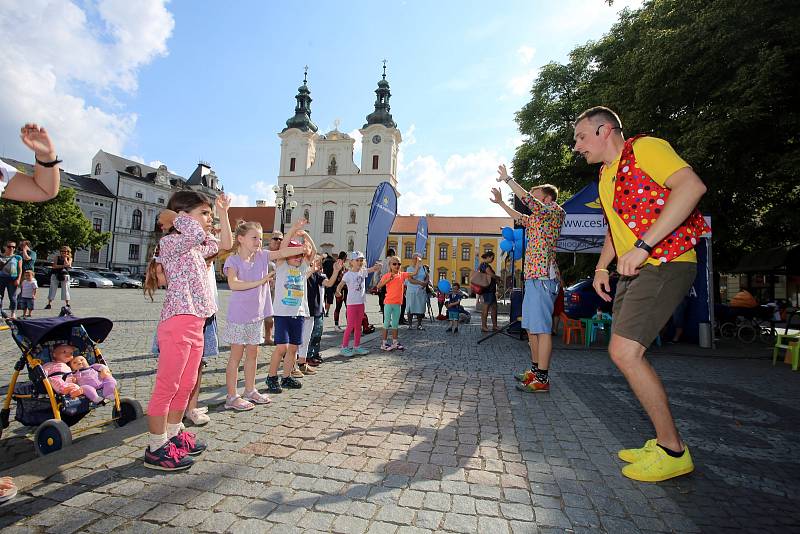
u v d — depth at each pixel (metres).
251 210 66.50
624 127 13.86
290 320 4.45
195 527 1.99
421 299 11.05
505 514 2.16
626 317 2.62
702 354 8.15
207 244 2.96
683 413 4.11
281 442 3.02
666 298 2.54
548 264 4.57
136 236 56.00
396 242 63.31
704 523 2.13
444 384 4.88
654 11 13.96
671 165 2.47
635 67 13.29
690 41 11.14
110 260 53.22
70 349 3.36
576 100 19.50
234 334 3.76
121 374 5.05
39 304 14.30
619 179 2.76
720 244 14.70
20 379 4.72
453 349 7.69
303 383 4.81
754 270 17.11
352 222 59.59
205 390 4.41
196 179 65.38
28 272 10.47
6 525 1.97
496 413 3.82
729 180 11.61
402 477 2.53
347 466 2.65
